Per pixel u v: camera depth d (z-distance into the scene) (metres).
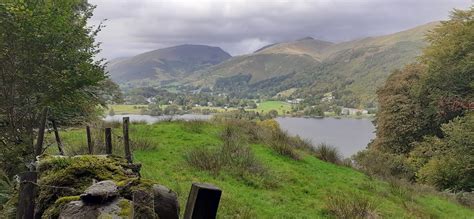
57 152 10.44
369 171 17.84
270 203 10.18
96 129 15.00
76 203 3.82
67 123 13.53
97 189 3.94
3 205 5.61
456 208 15.32
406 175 22.89
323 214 10.14
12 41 8.73
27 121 9.84
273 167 14.18
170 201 4.29
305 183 13.07
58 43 9.46
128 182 4.28
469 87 29.16
